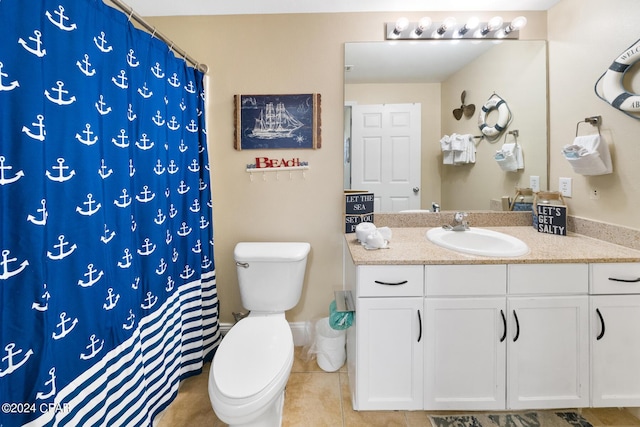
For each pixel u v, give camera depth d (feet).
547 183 6.43
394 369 4.66
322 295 6.73
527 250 4.76
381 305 4.60
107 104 3.60
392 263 4.54
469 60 6.40
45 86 2.82
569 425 4.68
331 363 6.00
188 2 5.92
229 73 6.39
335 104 6.45
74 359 3.16
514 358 4.61
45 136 2.81
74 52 3.09
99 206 3.43
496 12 6.35
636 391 4.58
